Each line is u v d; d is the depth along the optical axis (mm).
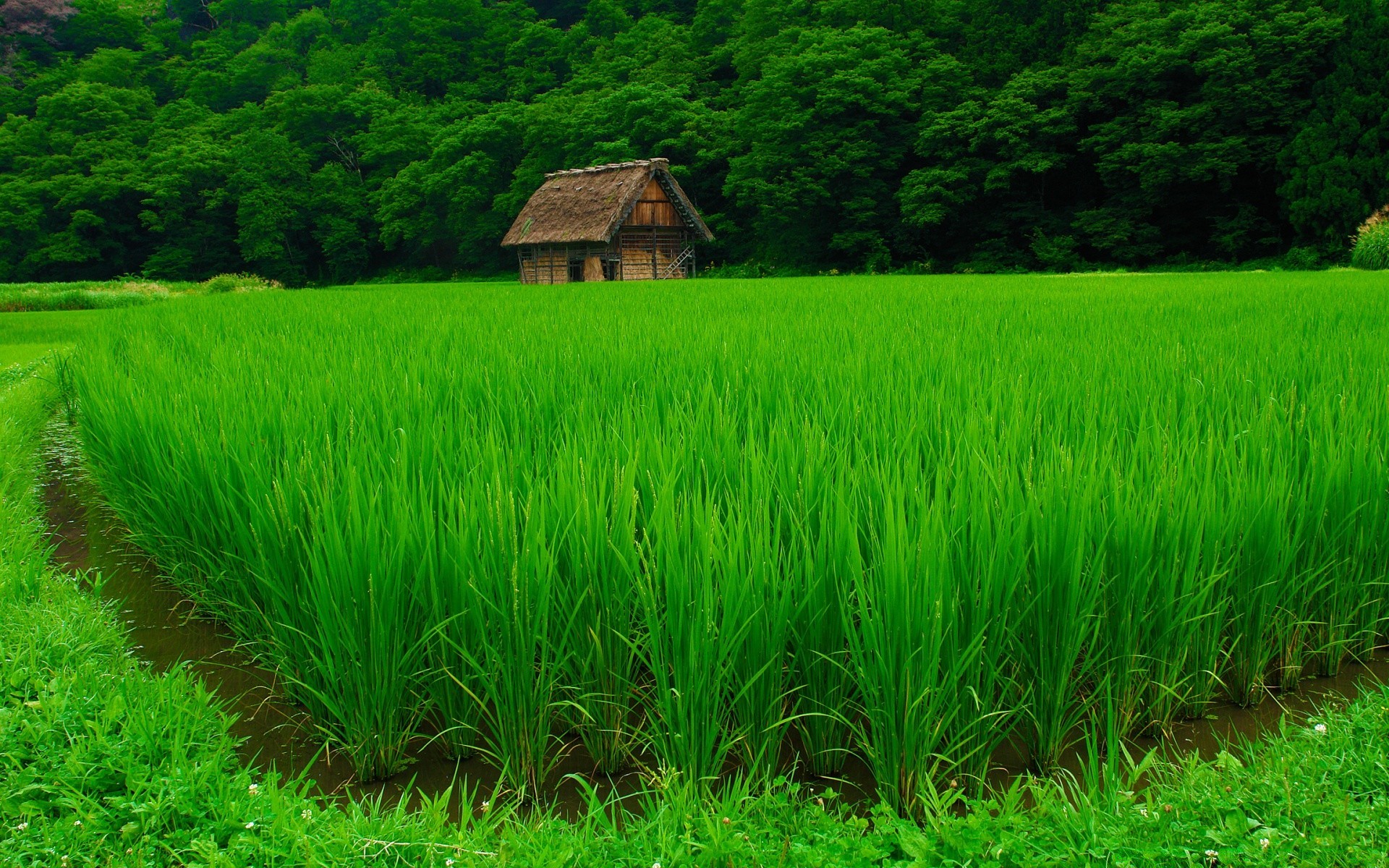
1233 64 32812
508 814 2572
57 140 64938
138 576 5160
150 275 61250
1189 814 2330
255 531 3500
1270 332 7504
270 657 3783
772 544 3029
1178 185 36344
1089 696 3018
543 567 2828
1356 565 3453
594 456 3555
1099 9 41781
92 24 88125
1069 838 2229
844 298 14445
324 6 102250
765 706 2807
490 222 56188
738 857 2215
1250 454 3621
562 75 69562
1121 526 2920
